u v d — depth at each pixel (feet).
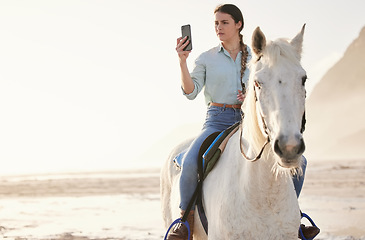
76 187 119.65
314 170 182.70
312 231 16.07
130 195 85.30
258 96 12.51
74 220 50.57
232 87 16.93
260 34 12.80
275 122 11.94
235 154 14.79
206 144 16.33
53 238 38.75
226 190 14.37
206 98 17.58
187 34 16.12
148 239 36.40
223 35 16.93
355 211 50.11
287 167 11.71
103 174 237.04
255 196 13.56
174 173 18.38
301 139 11.63
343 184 97.35
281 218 13.58
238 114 16.98
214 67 16.99
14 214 58.39
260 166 13.37
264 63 12.63
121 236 38.19
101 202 72.64
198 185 16.03
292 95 12.04
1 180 183.32
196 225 16.48
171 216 18.52
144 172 251.19
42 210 62.85
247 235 13.73
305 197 67.97
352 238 34.40
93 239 37.32
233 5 16.99
